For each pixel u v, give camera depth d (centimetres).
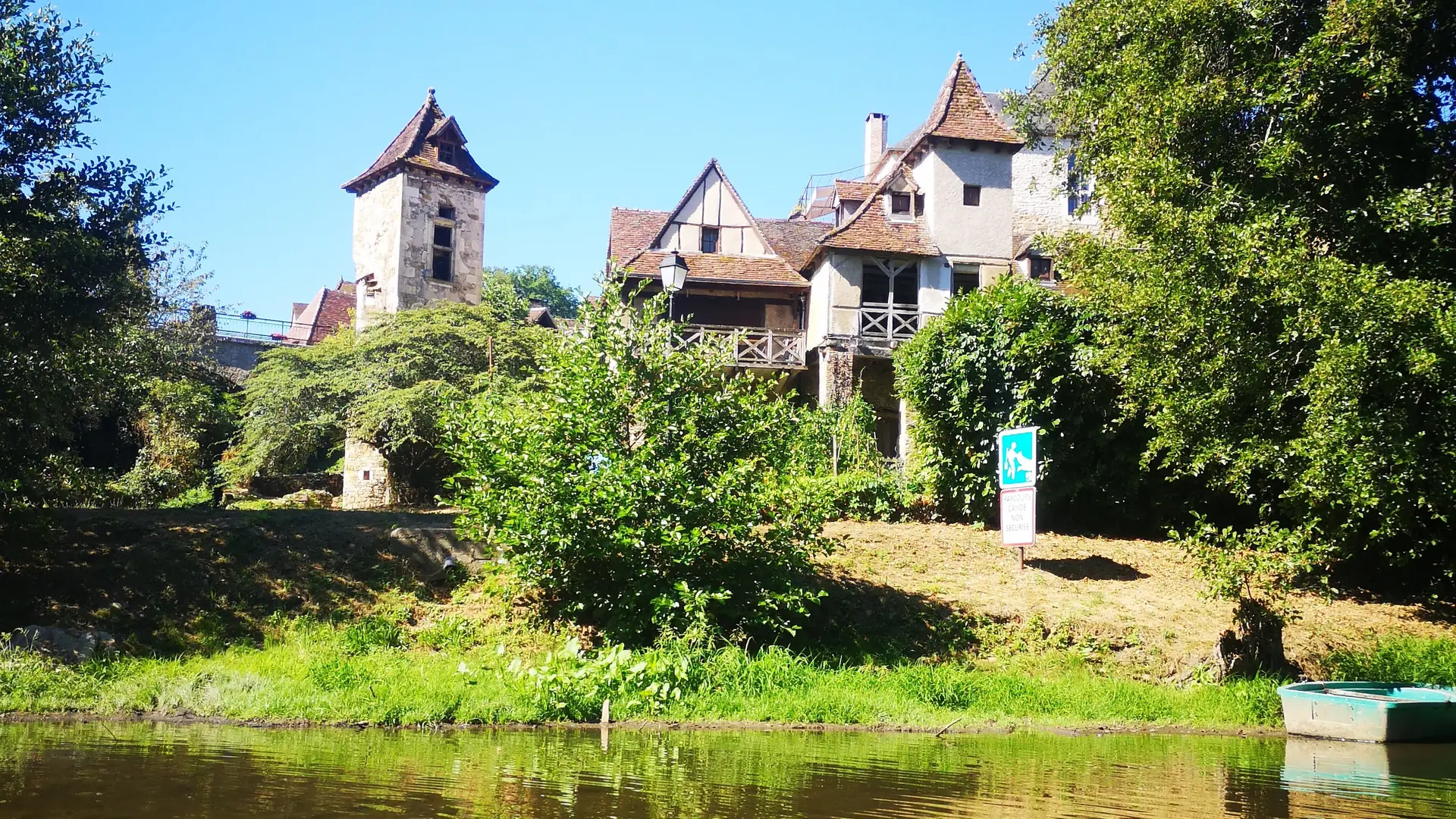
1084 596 1411
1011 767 767
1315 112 1452
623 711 962
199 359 3234
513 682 1011
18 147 1314
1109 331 1551
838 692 1031
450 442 1333
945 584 1428
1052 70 1970
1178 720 1062
